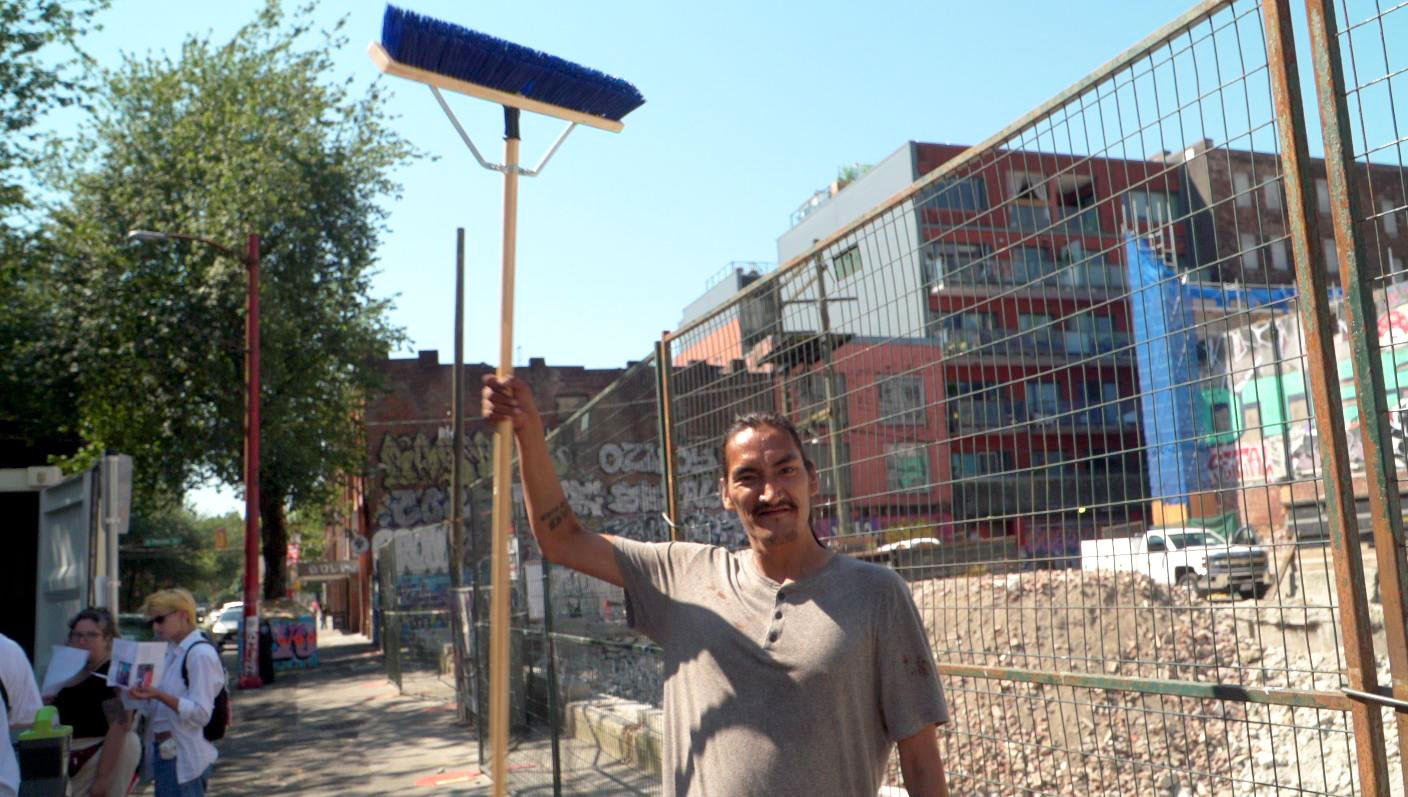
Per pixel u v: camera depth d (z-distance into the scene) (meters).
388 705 18.83
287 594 30.14
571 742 7.41
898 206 4.00
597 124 3.00
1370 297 2.46
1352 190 2.48
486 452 46.59
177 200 27.25
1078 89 3.21
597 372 48.16
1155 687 3.18
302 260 28.12
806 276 4.68
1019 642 3.71
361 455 33.78
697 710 2.59
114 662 6.24
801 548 2.67
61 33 20.77
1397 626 2.42
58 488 10.93
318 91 29.53
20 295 25.66
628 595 2.86
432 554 29.00
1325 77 2.53
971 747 4.00
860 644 2.50
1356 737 2.54
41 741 5.03
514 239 2.89
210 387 26.64
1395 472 2.43
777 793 2.43
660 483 6.07
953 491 3.76
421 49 2.78
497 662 2.79
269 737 14.86
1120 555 3.22
